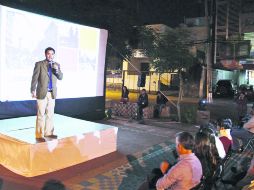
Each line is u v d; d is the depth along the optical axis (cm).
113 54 1742
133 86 2922
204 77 2002
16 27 856
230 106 2170
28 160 595
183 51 1412
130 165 710
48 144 619
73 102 1057
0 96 836
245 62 2702
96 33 1127
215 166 443
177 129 1194
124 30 1611
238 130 1016
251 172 588
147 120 1332
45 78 637
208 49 1831
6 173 608
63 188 562
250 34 2656
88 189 565
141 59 2856
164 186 374
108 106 1470
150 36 1468
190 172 366
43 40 931
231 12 2633
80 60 1067
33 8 898
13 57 857
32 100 913
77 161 689
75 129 741
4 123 772
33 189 549
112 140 792
